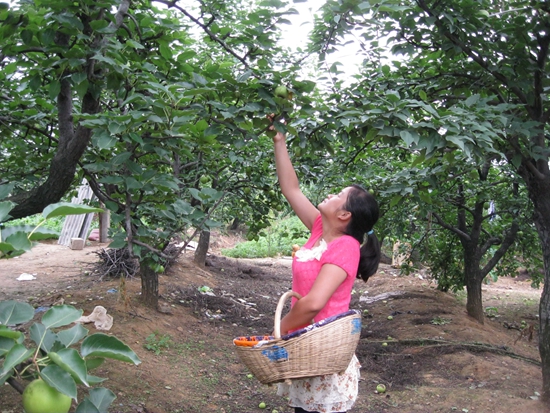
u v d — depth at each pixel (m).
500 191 6.68
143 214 3.27
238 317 7.61
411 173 4.70
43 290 7.55
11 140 4.18
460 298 9.65
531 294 11.53
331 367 2.13
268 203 5.57
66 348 1.37
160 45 3.01
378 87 4.18
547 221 4.36
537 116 4.09
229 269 11.86
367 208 2.36
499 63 3.87
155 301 6.62
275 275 12.29
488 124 2.85
